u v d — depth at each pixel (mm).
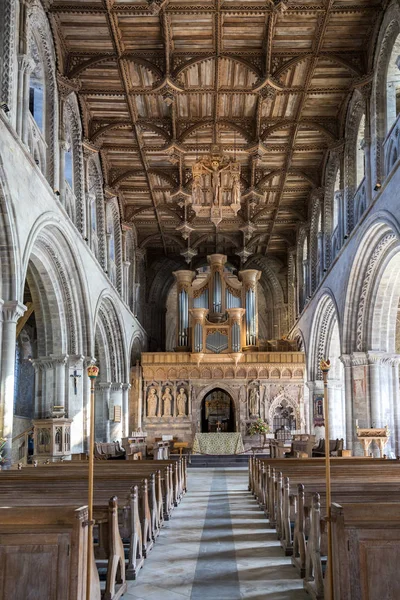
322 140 26641
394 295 22797
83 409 22203
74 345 21672
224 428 37750
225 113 24234
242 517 14180
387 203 18141
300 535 9000
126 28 19172
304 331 33938
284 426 34656
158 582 8688
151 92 22250
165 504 13906
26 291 29594
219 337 35469
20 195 15000
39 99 19109
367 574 5984
